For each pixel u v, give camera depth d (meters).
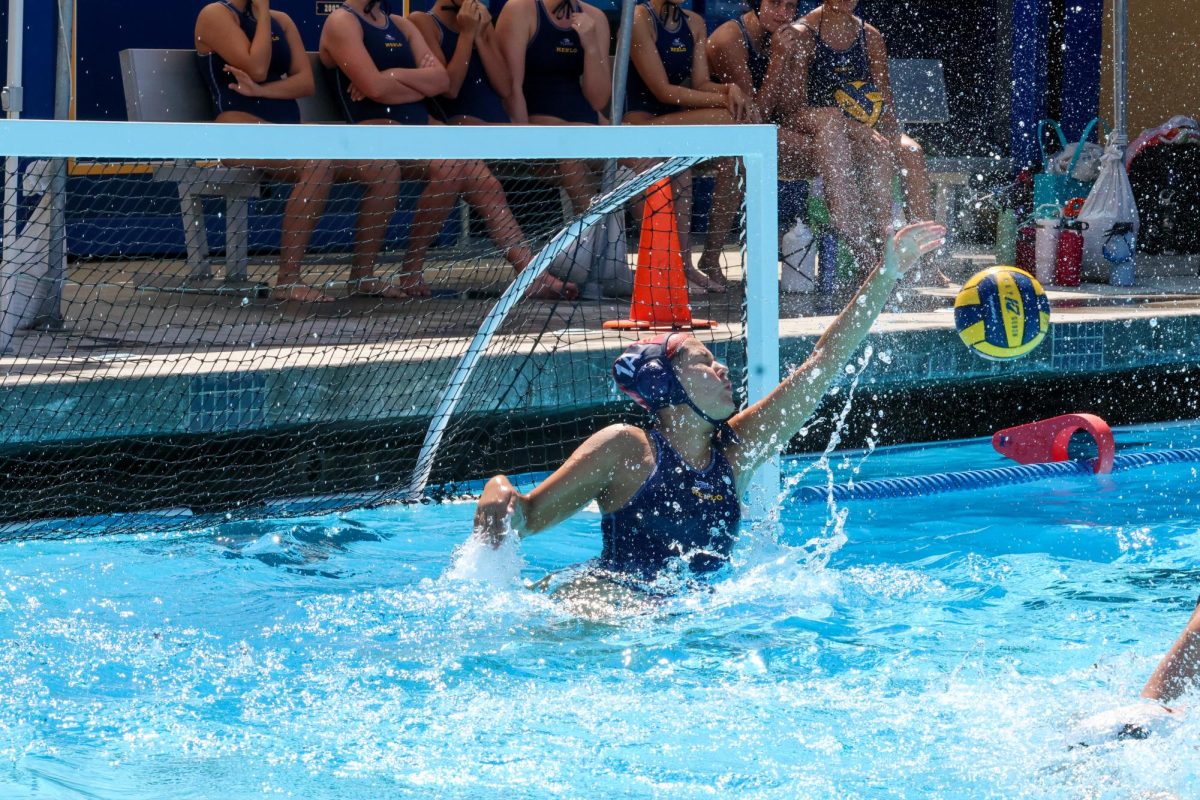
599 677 9.03
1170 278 27.03
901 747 7.73
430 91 22.23
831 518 14.65
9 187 18.02
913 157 24.66
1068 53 32.84
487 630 9.98
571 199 21.89
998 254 27.30
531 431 17.16
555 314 20.48
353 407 16.02
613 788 7.27
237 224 22.95
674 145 13.55
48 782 7.39
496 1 31.36
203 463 15.22
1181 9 33.75
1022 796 6.84
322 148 12.31
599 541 13.48
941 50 36.56
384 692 8.82
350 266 22.75
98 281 23.11
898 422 19.50
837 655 9.47
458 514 14.80
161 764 7.64
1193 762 6.57
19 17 17.61
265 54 21.58
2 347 16.86
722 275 23.92
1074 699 8.45
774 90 24.47
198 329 18.59
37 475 14.41
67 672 9.24
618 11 31.73
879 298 11.09
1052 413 20.78
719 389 10.70
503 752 7.79
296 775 7.48
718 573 11.12
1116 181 26.05
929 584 11.53
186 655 9.62
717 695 8.67
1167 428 20.55
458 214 25.39
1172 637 9.98
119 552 12.80
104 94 27.69
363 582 11.72
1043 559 12.62
